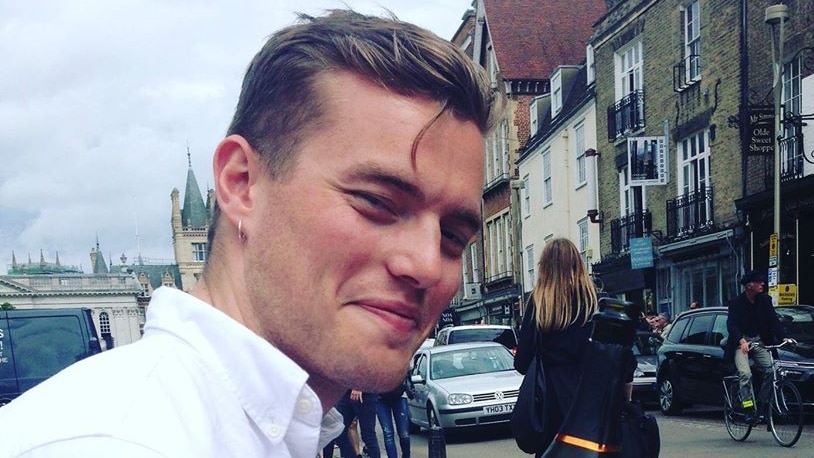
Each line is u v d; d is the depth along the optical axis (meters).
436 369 11.05
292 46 0.95
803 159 12.82
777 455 7.25
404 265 0.90
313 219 0.90
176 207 120.69
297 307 0.91
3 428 0.71
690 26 16.86
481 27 32.56
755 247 14.22
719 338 10.09
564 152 23.98
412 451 9.68
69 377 0.76
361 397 7.50
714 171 15.62
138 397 0.74
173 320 0.87
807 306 10.04
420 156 0.90
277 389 0.84
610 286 20.12
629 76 19.80
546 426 3.48
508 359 11.18
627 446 2.92
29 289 87.56
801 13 13.11
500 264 31.27
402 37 0.93
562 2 32.38
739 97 14.73
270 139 0.95
